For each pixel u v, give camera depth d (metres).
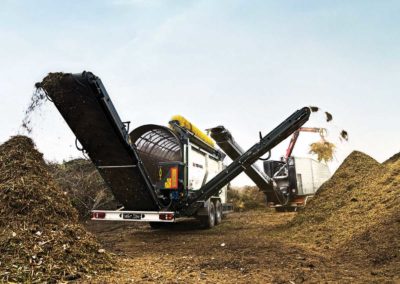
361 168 9.74
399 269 4.65
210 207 11.52
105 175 9.02
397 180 7.84
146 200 9.48
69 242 4.94
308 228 8.45
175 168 9.86
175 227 11.95
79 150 8.47
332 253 6.22
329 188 9.79
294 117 9.79
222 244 7.68
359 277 4.50
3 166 5.70
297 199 17.55
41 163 6.36
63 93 7.21
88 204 13.22
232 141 13.70
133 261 5.75
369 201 7.88
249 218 14.70
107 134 7.95
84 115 7.61
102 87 7.22
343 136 10.99
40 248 4.49
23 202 5.14
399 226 5.88
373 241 5.96
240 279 4.52
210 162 13.49
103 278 4.38
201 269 5.14
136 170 8.62
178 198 9.89
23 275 3.91
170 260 5.89
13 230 4.65
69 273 4.28
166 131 10.48
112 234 10.24
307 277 4.57
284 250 6.67
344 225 7.51
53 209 5.41
